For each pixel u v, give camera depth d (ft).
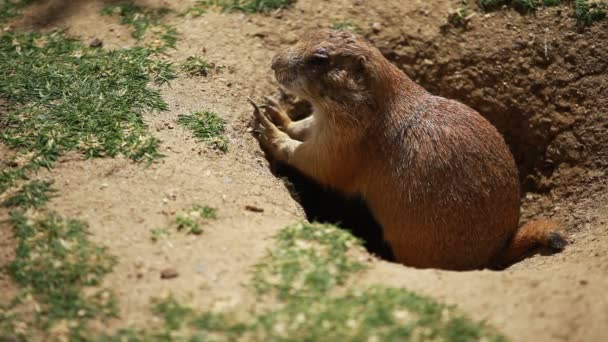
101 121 32.01
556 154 39.45
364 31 41.24
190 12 41.63
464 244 31.48
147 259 24.77
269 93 38.55
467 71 41.22
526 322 22.34
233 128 34.71
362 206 36.88
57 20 41.39
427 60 41.34
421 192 31.35
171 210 27.43
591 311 22.81
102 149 30.35
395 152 32.07
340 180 34.22
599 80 39.34
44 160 29.55
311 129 35.73
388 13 42.09
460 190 31.12
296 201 34.63
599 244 29.71
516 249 32.32
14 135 30.96
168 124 32.94
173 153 30.96
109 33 39.93
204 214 27.30
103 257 24.73
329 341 21.04
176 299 22.88
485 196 31.32
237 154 32.91
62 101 33.42
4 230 26.11
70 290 23.47
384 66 32.81
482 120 33.06
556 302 23.30
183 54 38.24
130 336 21.48
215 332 21.48
